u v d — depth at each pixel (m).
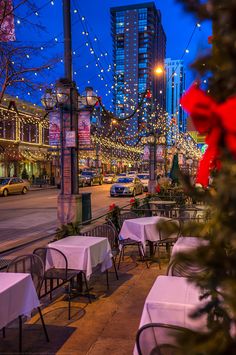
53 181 42.69
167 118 37.72
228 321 1.46
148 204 11.47
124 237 7.83
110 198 25.12
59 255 5.40
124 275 6.84
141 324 3.10
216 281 1.33
